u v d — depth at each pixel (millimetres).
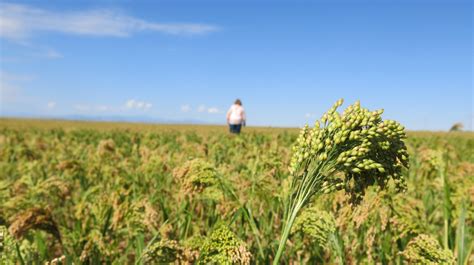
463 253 3688
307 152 2432
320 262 4809
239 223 4762
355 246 4551
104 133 26062
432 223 5820
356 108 2367
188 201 5680
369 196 4562
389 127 2295
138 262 3330
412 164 9570
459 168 7680
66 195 6617
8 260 3182
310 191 2486
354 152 2281
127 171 9148
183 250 3361
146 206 4664
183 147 12680
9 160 12516
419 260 3043
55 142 17734
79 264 4359
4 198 5855
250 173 6750
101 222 4941
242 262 2611
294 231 3848
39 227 4223
